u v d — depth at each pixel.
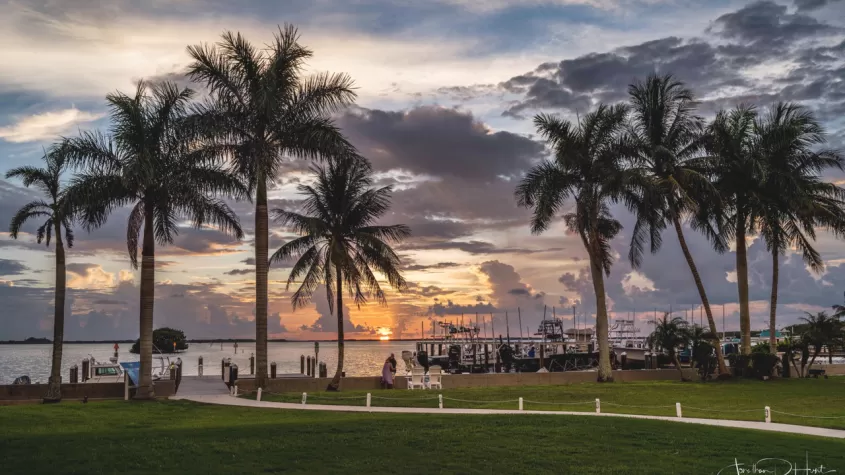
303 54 38.31
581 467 19.81
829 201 52.16
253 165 36.47
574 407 33.97
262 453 20.28
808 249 52.12
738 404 35.03
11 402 36.94
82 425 26.69
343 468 19.00
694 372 49.44
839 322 54.81
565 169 47.97
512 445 22.20
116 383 37.53
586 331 90.31
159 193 35.97
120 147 35.06
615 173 46.41
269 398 36.12
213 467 18.56
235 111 37.75
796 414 31.53
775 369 53.06
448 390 40.53
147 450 20.36
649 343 50.41
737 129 51.00
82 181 35.25
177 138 36.19
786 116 51.38
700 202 50.88
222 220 37.47
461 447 21.73
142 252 36.31
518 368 67.00
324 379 41.72
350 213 43.06
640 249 50.06
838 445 23.22
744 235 52.22
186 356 142.75
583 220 48.56
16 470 17.81
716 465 20.23
